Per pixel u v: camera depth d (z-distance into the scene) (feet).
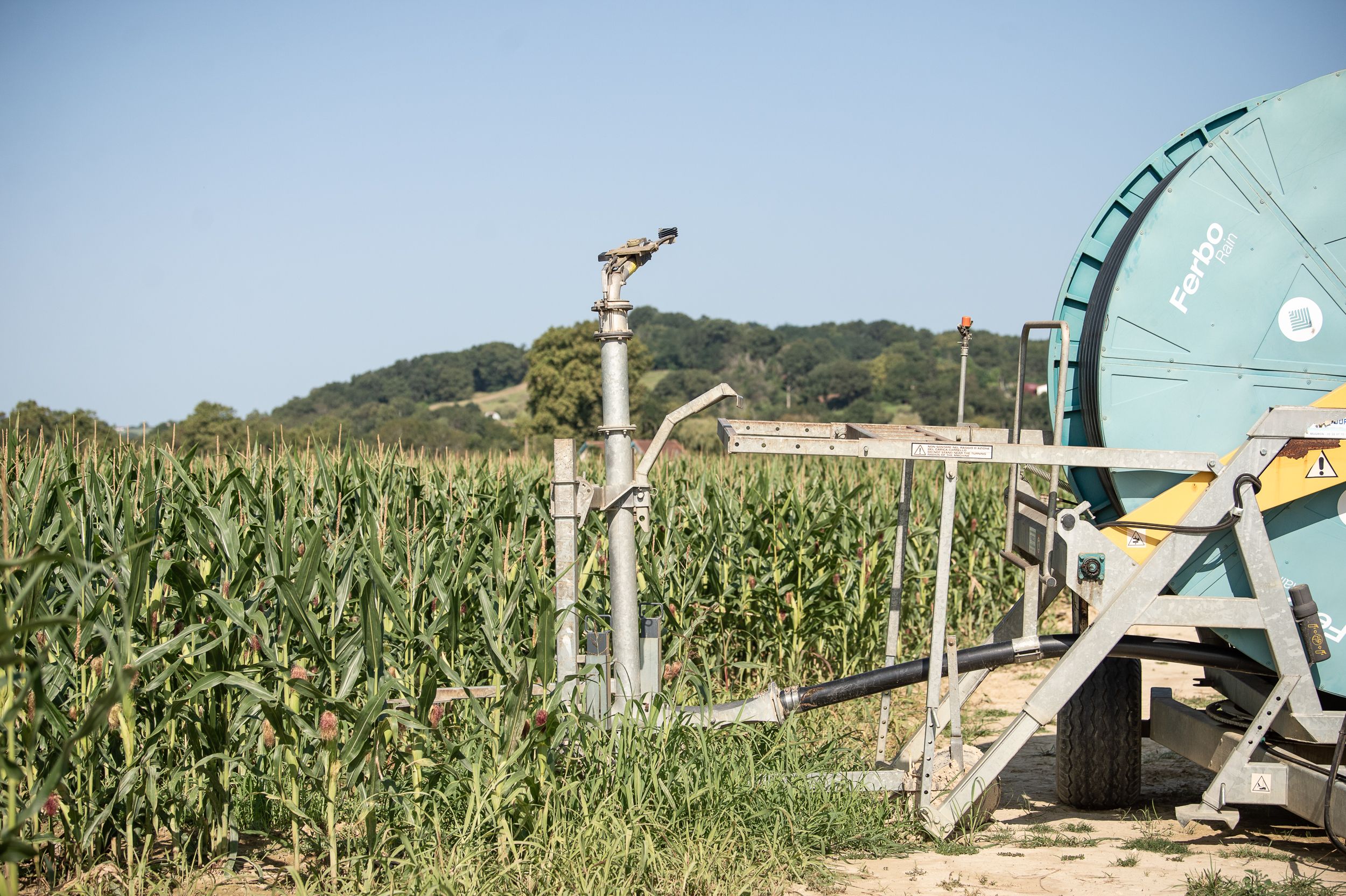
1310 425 16.12
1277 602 16.29
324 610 17.28
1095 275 18.40
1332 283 16.58
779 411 251.80
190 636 14.82
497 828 15.21
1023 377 17.44
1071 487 18.57
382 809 16.08
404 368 368.89
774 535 29.55
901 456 16.71
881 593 32.19
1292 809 16.11
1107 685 19.01
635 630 17.76
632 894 14.19
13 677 13.91
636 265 17.40
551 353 201.98
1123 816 18.93
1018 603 20.02
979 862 15.98
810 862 15.46
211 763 15.02
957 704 17.20
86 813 14.73
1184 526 16.39
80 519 16.12
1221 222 16.65
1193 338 16.69
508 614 16.72
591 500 17.35
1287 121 16.58
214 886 14.60
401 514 23.45
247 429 24.81
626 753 16.38
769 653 30.09
